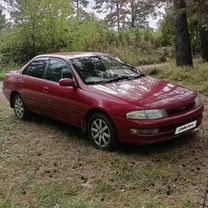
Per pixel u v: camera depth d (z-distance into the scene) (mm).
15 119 9094
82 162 6297
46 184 5586
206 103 9688
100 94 6668
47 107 7855
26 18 22875
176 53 15203
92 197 5148
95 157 6402
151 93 6625
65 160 6406
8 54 23219
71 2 24078
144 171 5762
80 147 6953
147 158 6266
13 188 5508
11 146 7250
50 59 8055
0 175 5957
